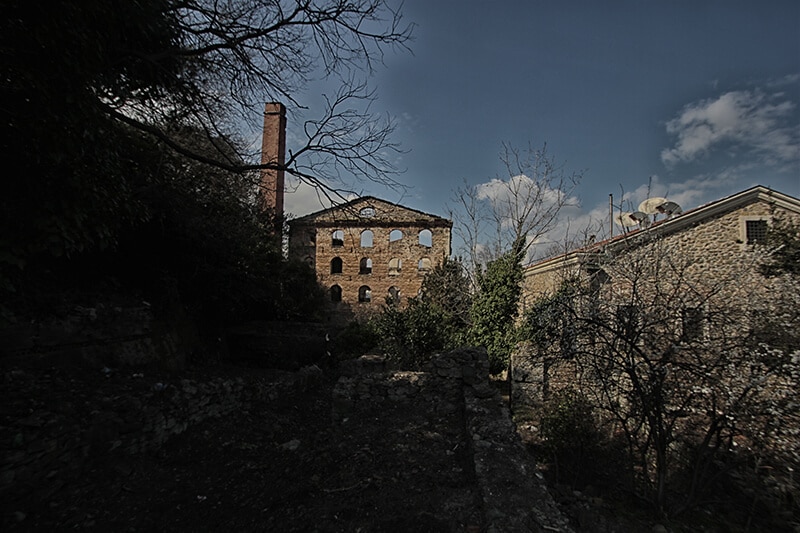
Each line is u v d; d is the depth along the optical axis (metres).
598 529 4.77
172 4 5.48
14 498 3.34
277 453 5.57
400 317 11.76
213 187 9.90
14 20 3.02
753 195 12.01
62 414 4.12
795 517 5.63
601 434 6.95
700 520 5.47
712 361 5.70
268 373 9.31
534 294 16.45
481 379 7.41
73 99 3.43
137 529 3.41
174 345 8.04
